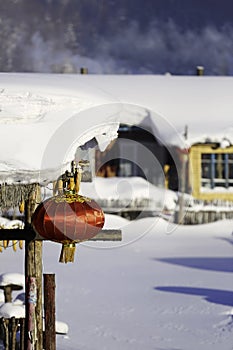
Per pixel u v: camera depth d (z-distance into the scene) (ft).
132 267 88.74
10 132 31.81
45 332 36.68
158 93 185.16
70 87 34.88
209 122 165.89
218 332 52.01
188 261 95.40
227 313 58.23
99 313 58.54
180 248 112.88
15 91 32.68
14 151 31.35
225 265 90.63
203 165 167.02
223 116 170.19
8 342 40.24
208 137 160.66
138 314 58.13
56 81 36.27
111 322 55.21
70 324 54.24
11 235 35.17
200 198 163.63
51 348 36.58
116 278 78.48
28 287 35.83
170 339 49.93
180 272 83.66
